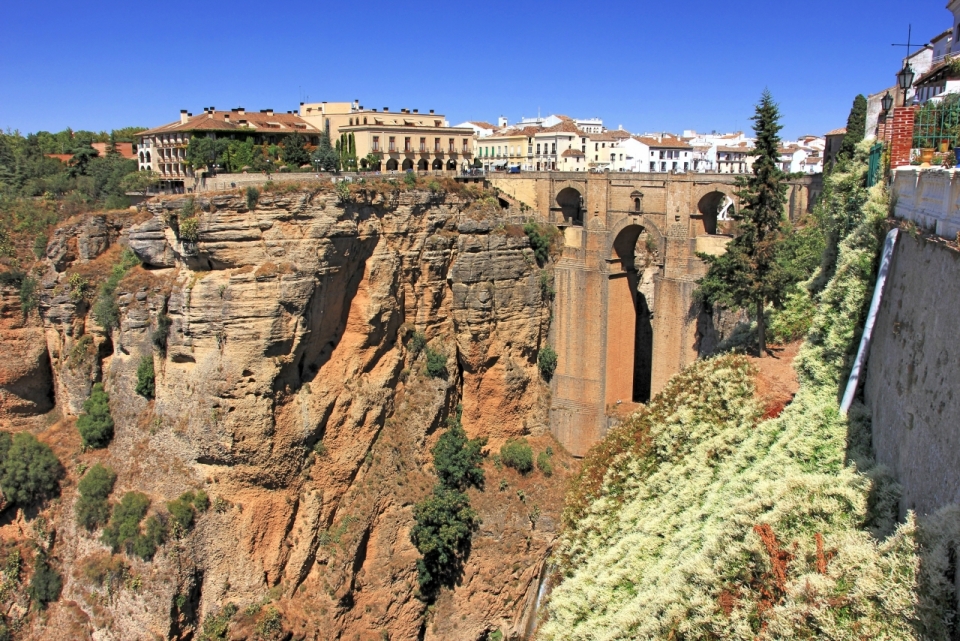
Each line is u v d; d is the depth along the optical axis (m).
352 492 73.62
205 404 67.19
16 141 120.31
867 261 32.34
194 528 67.75
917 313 24.03
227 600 68.31
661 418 44.78
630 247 80.62
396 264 76.50
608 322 79.69
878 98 64.50
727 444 37.19
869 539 21.75
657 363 73.81
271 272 66.00
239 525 68.50
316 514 71.06
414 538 71.44
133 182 100.62
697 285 68.88
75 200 96.94
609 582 32.31
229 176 78.06
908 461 22.84
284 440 69.19
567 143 141.12
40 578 70.19
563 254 82.75
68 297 77.88
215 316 66.19
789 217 73.56
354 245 71.81
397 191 76.69
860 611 18.84
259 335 65.88
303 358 71.00
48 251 81.12
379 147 112.06
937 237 22.73
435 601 71.44
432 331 82.06
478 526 73.69
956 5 54.00
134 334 72.69
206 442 67.62
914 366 23.50
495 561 71.69
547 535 73.31
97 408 74.69
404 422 77.75
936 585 17.50
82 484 71.12
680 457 39.50
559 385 83.69
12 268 81.19
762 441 34.06
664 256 72.50
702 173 68.88
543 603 41.25
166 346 70.12
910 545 18.89
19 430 80.38
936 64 50.78
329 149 99.81
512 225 83.25
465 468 76.62
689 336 70.69
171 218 68.88
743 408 39.44
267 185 68.81
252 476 68.56
